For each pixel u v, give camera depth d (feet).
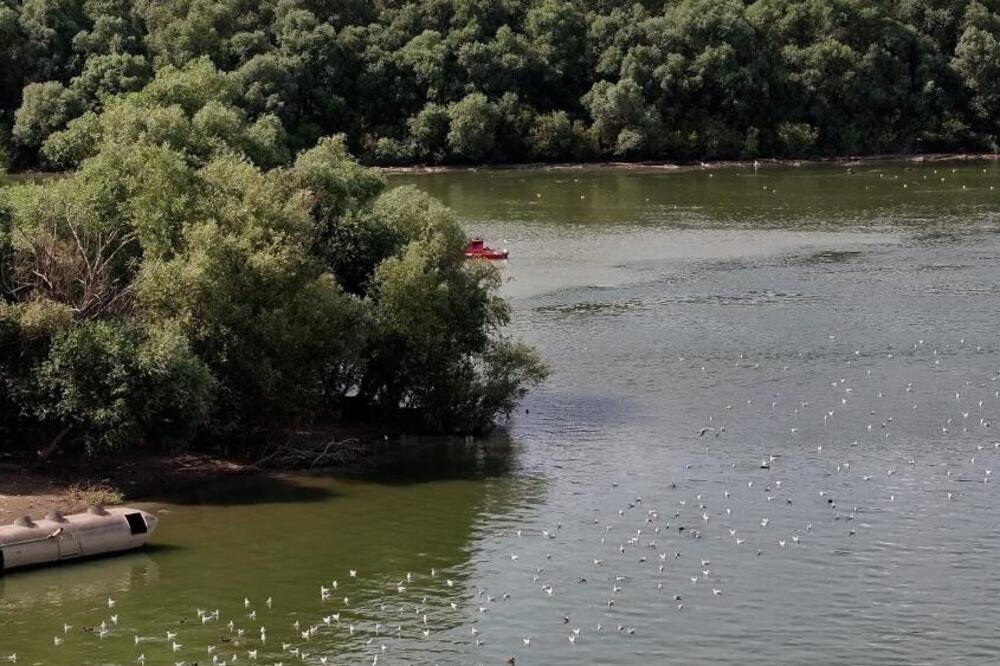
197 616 199.93
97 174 288.92
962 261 467.11
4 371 246.47
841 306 398.01
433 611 202.39
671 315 388.57
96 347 243.81
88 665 183.83
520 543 228.22
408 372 288.10
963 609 203.92
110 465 260.42
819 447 274.98
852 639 194.49
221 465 266.77
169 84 336.90
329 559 221.87
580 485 255.70
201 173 284.82
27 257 266.36
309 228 281.95
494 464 269.44
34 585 210.59
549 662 187.11
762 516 239.50
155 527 231.71
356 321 274.57
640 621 199.62
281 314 262.88
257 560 221.25
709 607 204.23
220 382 260.21
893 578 214.28
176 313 258.37
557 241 517.14
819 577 214.90
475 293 298.56
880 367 332.19
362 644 191.83
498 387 291.17
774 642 193.36
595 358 343.05
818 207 610.65
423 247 296.51
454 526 236.02
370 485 257.96
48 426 257.75
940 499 247.09
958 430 284.82
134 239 281.33
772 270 454.81
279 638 193.16
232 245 263.29
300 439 281.54
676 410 300.20
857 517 238.68
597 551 224.74
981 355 341.82
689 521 237.25
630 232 539.29
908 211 594.24
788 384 318.45
